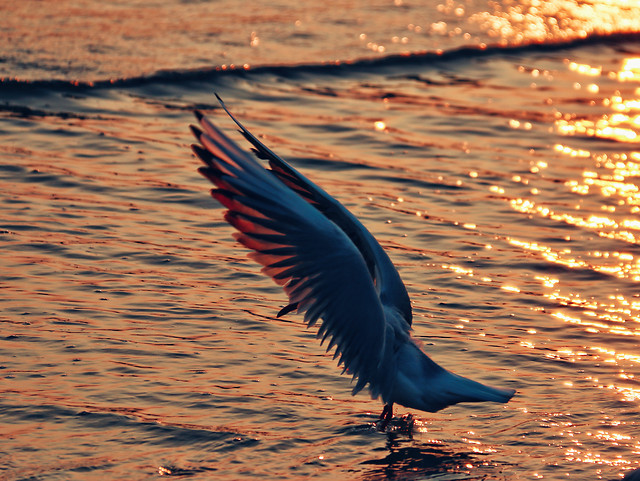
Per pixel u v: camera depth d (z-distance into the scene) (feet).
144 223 43.93
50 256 39.65
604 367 33.22
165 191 47.65
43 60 62.90
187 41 69.97
